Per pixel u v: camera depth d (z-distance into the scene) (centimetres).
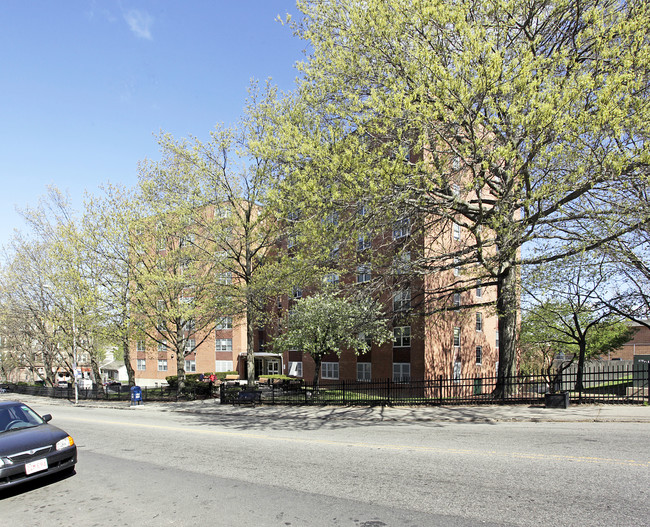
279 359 4588
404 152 1147
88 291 2652
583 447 796
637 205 1136
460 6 1162
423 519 491
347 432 1118
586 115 1019
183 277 2520
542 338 3178
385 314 1723
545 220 1320
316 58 1418
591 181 1098
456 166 1481
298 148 1314
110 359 7762
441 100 1095
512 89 1115
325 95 1399
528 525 463
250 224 2467
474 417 1255
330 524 492
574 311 2139
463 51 1157
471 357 3081
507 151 1075
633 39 1081
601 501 521
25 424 838
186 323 2903
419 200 1245
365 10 1277
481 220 1327
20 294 3316
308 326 2488
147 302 2591
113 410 2295
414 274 1616
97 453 994
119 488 691
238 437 1122
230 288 2467
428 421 1253
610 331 3114
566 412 1243
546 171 1144
